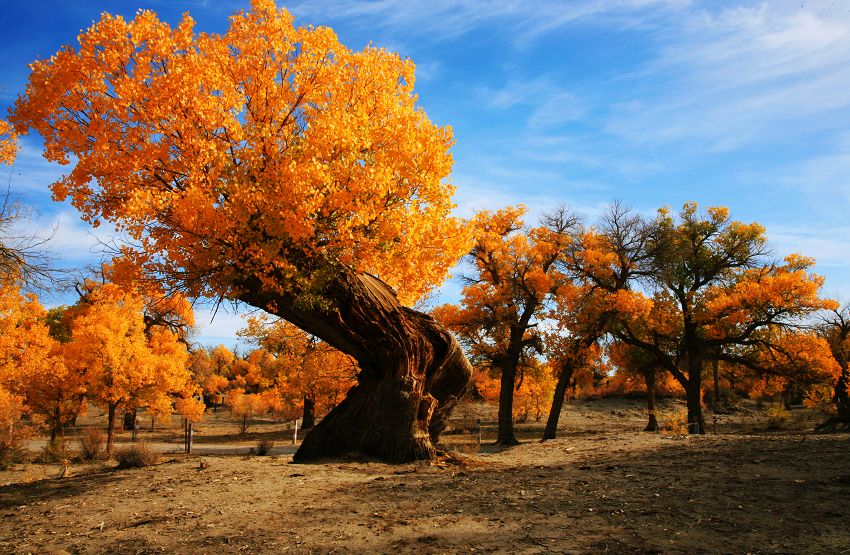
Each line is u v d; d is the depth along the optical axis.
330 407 26.78
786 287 27.88
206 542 5.89
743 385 59.94
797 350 28.81
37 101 9.66
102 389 22.94
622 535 5.18
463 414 43.91
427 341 14.16
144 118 9.80
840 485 6.58
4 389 21.78
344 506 7.30
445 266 12.18
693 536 4.99
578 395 59.94
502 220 29.48
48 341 24.61
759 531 4.98
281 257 10.04
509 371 28.42
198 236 9.61
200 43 10.73
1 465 18.39
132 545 5.92
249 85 10.77
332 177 9.81
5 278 11.04
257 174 9.88
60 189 10.12
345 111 10.97
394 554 5.09
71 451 22.81
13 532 6.69
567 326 27.91
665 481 7.66
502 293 28.17
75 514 7.49
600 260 29.00
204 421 52.28
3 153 11.58
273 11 10.69
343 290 12.54
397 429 13.06
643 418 47.31
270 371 40.47
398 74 12.12
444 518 6.32
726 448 11.19
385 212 10.34
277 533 6.09
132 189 10.01
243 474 10.42
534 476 8.94
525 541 5.20
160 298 10.89
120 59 9.77
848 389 30.81
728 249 33.28
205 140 9.87
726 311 29.94
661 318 31.66
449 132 11.40
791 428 33.69
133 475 10.84
